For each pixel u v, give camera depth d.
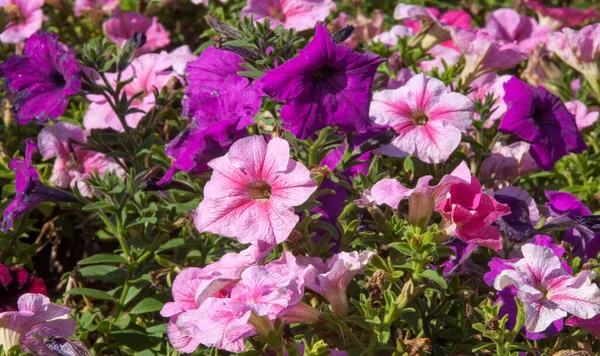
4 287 1.01
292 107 0.93
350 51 0.93
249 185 0.91
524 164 1.08
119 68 1.07
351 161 0.99
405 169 1.05
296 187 0.89
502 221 0.96
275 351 0.89
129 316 1.04
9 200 1.14
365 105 0.93
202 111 0.99
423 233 0.92
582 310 0.87
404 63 1.14
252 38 0.99
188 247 1.08
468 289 0.94
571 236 1.00
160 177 1.09
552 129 1.04
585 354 0.89
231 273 0.89
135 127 1.11
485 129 1.15
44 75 1.05
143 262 1.05
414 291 0.91
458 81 1.15
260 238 0.89
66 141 1.10
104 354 1.07
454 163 1.06
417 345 0.89
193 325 0.87
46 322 0.91
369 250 0.94
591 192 1.12
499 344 0.89
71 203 1.03
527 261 0.89
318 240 0.97
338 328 0.90
